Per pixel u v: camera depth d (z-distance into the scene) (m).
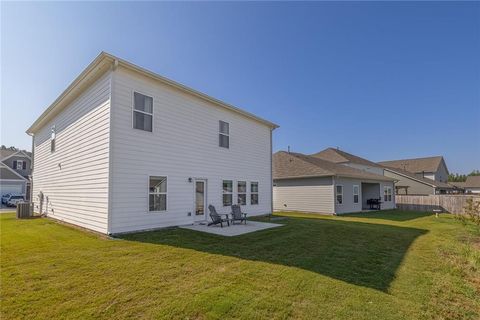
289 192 20.06
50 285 3.99
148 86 9.20
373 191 24.27
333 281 4.41
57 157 12.29
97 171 8.51
